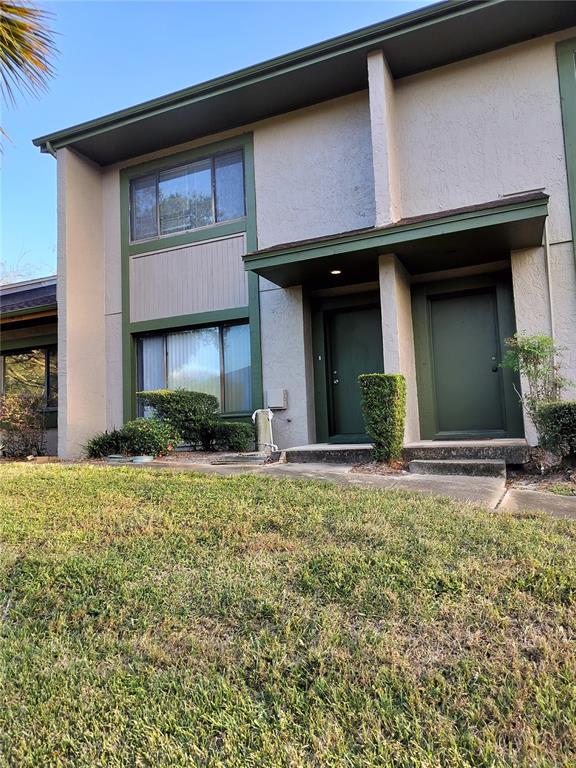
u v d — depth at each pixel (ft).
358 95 25.79
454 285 24.43
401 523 11.00
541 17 21.04
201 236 28.86
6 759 5.48
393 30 21.75
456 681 6.10
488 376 24.00
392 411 19.93
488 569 8.55
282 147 27.22
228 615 7.70
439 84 23.86
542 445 17.85
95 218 31.17
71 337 28.73
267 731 5.57
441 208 23.35
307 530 10.69
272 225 27.12
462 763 5.02
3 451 31.53
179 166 29.86
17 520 11.96
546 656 6.44
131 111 26.99
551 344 19.25
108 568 9.18
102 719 5.91
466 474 17.93
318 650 6.74
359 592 7.99
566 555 9.05
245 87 24.94
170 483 15.47
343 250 21.43
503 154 22.58
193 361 29.27
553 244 21.42
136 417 30.09
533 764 4.98
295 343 26.32
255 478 16.17
